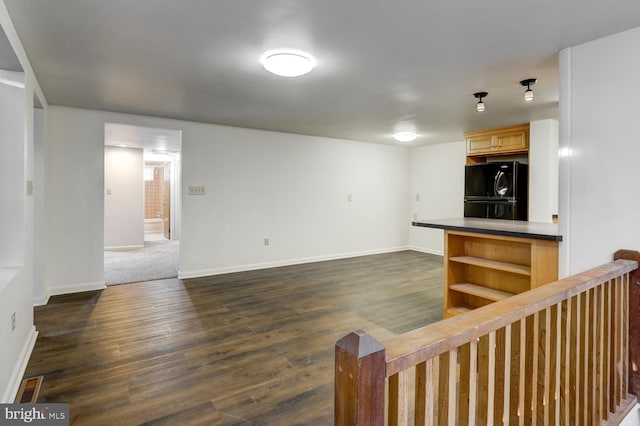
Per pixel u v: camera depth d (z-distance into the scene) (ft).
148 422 5.91
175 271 16.90
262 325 10.25
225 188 16.51
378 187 22.08
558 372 4.73
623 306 6.34
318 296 13.12
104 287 13.93
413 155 23.31
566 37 7.06
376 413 2.63
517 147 16.03
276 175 17.98
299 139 18.70
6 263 7.54
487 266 9.34
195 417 6.07
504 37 7.08
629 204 6.64
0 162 7.46
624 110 6.72
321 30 6.81
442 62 8.46
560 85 7.68
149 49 7.72
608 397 5.97
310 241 19.31
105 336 9.34
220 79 9.66
